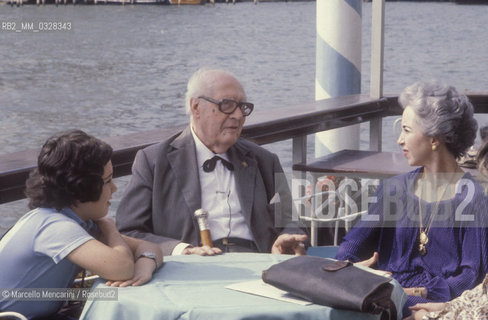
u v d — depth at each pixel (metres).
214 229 3.43
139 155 3.43
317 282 2.24
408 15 104.44
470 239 2.93
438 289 2.90
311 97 38.84
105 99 35.91
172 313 2.14
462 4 136.38
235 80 3.40
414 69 49.78
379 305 2.20
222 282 2.46
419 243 3.05
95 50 66.69
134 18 105.06
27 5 109.81
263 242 3.46
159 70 53.19
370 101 5.59
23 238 2.56
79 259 2.48
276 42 73.38
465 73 47.97
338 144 6.89
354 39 6.89
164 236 3.36
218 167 3.46
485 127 2.69
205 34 83.75
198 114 3.40
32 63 54.88
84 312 2.32
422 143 3.00
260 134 4.59
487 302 2.44
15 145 24.61
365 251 3.20
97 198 2.63
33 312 2.62
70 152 2.57
